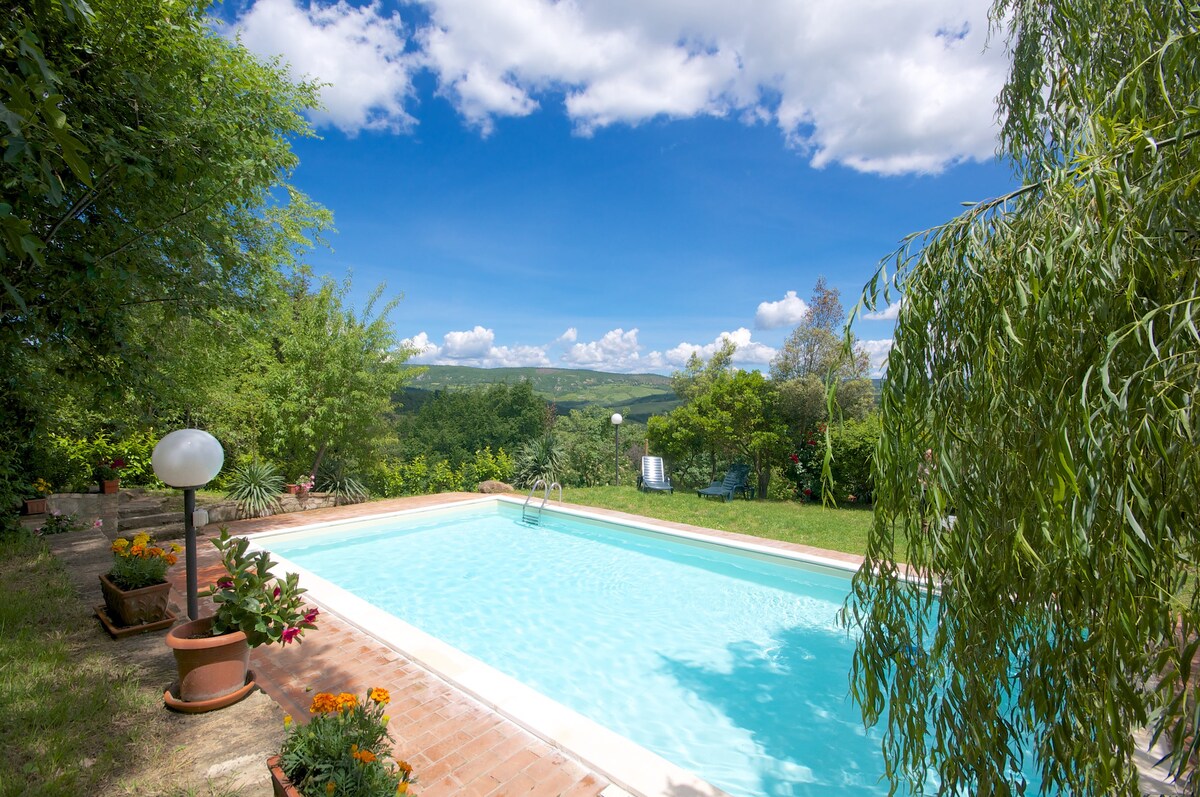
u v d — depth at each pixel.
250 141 5.75
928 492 2.13
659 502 12.89
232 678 3.35
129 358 5.08
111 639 4.16
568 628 6.10
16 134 1.75
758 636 5.91
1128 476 1.53
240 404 11.12
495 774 3.05
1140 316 1.68
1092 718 1.79
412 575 7.91
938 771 2.23
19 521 7.29
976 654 2.05
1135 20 2.56
